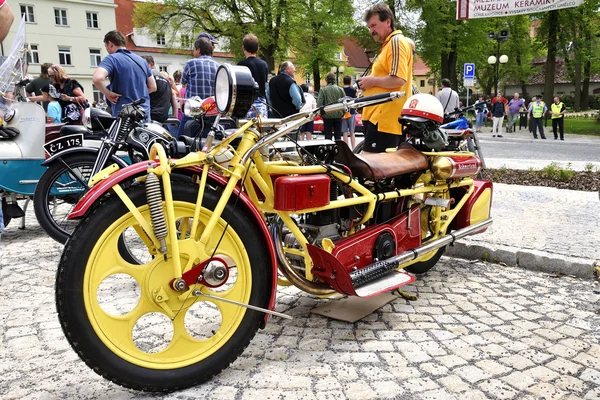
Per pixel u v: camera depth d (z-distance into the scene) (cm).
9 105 514
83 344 216
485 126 2728
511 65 4919
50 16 4488
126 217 228
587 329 311
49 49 4519
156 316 326
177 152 313
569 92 6900
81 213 216
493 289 381
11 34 3291
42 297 364
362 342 293
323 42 3234
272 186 277
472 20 3145
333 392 239
